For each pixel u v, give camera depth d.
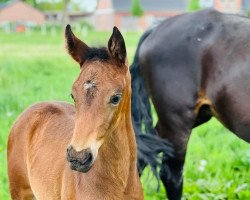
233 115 4.93
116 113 3.35
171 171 5.36
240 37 4.93
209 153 7.11
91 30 53.06
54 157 4.02
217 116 5.14
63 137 4.08
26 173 4.43
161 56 5.29
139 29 64.00
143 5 66.62
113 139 3.53
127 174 3.68
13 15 65.25
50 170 3.99
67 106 4.54
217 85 4.98
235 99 4.86
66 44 3.51
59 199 3.87
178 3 67.75
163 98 5.31
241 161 6.56
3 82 13.16
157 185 5.46
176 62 5.21
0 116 8.95
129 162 3.70
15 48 25.98
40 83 13.21
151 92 5.43
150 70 5.36
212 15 5.20
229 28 5.03
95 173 3.58
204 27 5.15
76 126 3.20
